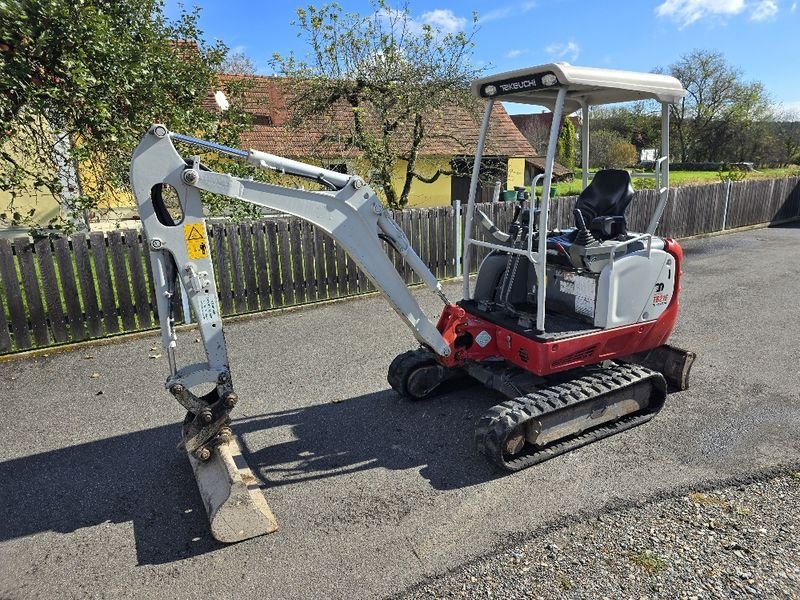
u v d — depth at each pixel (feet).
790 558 9.37
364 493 11.54
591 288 13.57
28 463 12.95
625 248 13.76
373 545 9.98
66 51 19.99
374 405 15.55
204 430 10.95
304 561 9.64
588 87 11.96
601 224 13.46
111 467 12.75
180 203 10.45
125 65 21.59
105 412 15.42
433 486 11.73
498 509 10.89
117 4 24.11
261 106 45.34
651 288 14.14
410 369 15.24
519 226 14.51
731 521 10.34
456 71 36.88
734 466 12.11
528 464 12.15
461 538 10.09
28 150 23.27
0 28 18.57
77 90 20.34
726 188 43.98
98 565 9.68
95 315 20.84
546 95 14.93
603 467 12.20
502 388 13.97
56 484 12.12
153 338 21.17
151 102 23.57
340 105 39.27
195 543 10.20
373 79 36.45
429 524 10.51
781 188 48.78
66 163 22.93
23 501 11.55
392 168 39.32
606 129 126.41
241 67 67.31
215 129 26.18
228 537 10.05
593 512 10.68
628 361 16.66
